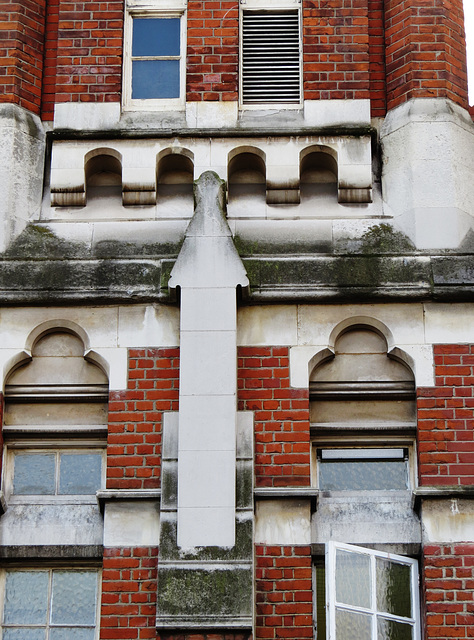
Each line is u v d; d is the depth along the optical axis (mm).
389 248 12883
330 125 13406
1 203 13148
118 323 12648
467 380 12344
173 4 14195
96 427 12477
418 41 13805
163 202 13320
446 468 12031
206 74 13703
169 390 12367
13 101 13602
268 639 11477
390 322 12602
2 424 12461
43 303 12703
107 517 11906
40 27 14109
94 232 13102
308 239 12953
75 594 12039
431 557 11703
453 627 11477
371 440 12477
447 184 13148
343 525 12008
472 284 12625
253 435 12109
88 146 13383
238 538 11586
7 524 12141
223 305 12383
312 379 12531
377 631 11516
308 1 13977
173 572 11438
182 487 11742
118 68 13758
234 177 13414
